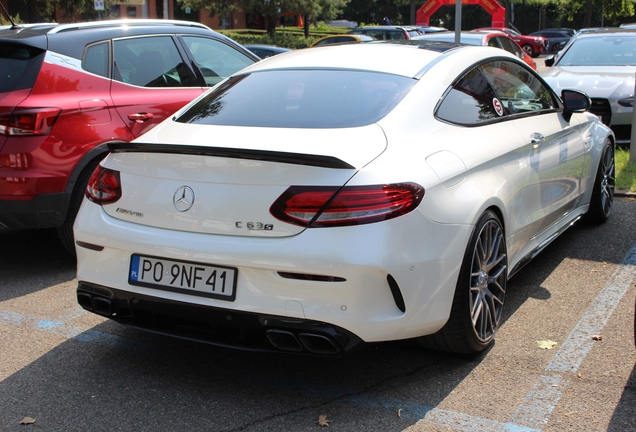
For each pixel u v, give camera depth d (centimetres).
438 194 300
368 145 296
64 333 383
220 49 620
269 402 305
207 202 289
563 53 1003
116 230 310
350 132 305
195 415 295
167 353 357
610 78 874
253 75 382
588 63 959
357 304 274
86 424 288
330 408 299
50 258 526
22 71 467
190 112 362
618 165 756
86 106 479
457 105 355
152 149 302
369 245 271
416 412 294
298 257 271
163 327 313
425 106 333
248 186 282
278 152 271
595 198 555
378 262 271
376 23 7100
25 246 559
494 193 341
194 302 292
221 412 297
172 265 297
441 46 404
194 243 288
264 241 278
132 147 306
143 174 308
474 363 338
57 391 317
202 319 295
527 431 277
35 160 449
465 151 335
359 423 286
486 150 350
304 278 272
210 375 332
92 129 480
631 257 494
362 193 273
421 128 322
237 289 284
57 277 480
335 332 275
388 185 279
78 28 511
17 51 480
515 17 6391
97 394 314
